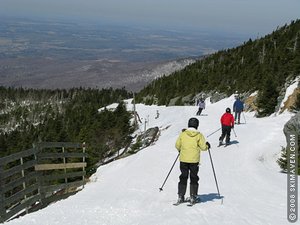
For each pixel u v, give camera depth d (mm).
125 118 62312
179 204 9594
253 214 8602
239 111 30062
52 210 9773
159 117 63281
